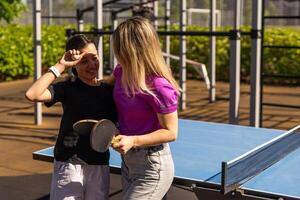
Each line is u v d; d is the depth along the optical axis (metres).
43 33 13.59
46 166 5.29
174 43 13.32
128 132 2.44
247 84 12.50
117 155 3.18
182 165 3.05
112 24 9.90
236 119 5.97
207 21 16.08
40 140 6.39
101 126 2.31
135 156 2.41
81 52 2.64
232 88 5.94
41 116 7.37
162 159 2.42
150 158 2.39
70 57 2.63
